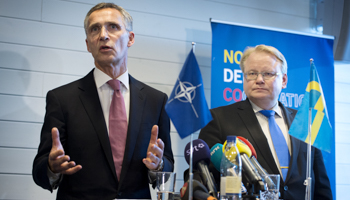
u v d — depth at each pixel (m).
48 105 2.15
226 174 1.69
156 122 2.28
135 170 2.12
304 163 2.41
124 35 2.27
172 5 3.89
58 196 2.09
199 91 1.83
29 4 3.44
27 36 3.41
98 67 2.27
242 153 1.89
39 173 1.95
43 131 2.10
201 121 1.80
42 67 3.41
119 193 2.04
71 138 2.09
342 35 4.01
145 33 3.76
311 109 2.13
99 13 2.25
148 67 3.72
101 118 2.13
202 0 4.00
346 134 4.24
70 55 3.50
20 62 3.36
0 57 3.32
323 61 3.92
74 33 3.53
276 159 2.38
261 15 4.18
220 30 3.68
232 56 3.68
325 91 3.88
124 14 2.32
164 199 1.66
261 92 2.47
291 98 3.76
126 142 2.12
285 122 2.57
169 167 2.13
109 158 2.06
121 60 2.26
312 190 2.41
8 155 3.24
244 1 4.14
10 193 3.21
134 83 2.34
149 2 3.81
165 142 2.29
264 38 3.79
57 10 3.51
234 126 2.44
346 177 4.16
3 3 3.38
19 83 3.34
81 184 2.04
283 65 2.58
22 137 3.29
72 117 2.12
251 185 1.78
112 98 2.21
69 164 1.78
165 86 3.75
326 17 4.17
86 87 2.22
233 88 3.65
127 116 2.22
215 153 2.02
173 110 1.80
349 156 4.21
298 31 3.89
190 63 1.85
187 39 3.89
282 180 2.29
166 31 3.83
